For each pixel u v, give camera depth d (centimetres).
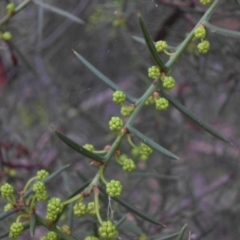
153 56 43
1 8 65
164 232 64
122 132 43
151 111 74
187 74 67
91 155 43
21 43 74
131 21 64
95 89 80
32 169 63
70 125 80
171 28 57
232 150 74
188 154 75
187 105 77
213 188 72
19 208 43
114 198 43
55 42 76
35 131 81
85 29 69
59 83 79
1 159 58
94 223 46
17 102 79
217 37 58
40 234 63
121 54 70
